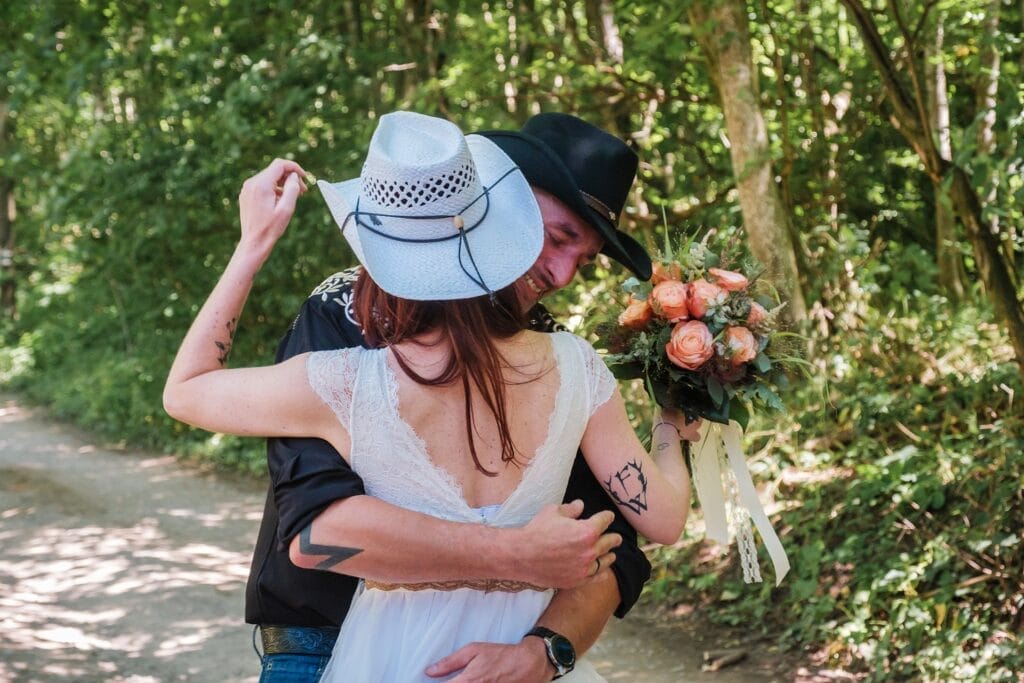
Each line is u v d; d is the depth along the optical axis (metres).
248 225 1.83
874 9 8.54
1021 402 6.27
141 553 7.83
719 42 7.55
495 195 1.81
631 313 2.17
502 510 1.72
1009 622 5.02
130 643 5.80
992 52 7.46
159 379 12.88
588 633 1.82
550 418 1.76
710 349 2.05
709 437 2.24
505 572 1.66
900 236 10.02
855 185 9.67
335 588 1.85
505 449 1.71
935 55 8.41
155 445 12.76
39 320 21.47
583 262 2.12
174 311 12.34
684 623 5.95
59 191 12.80
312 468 1.65
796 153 9.23
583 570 1.69
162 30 11.66
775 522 6.46
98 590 6.84
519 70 9.28
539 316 2.17
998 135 6.03
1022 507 5.37
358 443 1.67
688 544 6.65
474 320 1.69
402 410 1.67
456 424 1.69
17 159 14.47
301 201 11.25
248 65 11.52
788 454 7.01
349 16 11.69
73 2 11.38
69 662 5.41
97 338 17.77
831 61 9.21
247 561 7.66
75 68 11.52
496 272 1.70
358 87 11.51
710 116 9.74
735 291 2.15
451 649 1.76
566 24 9.52
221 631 6.03
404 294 1.67
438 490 1.68
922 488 5.87
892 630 5.19
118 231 11.98
